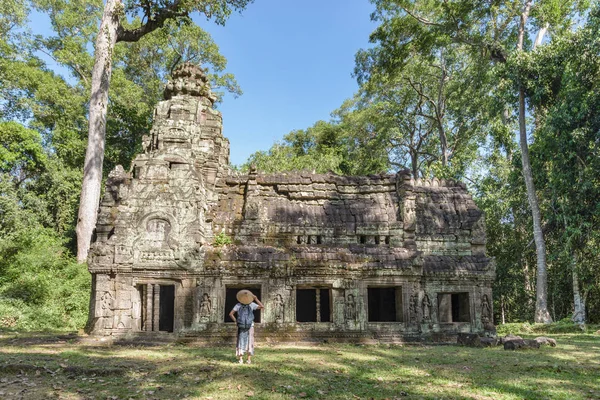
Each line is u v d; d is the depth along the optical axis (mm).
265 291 15258
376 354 12281
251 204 17297
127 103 33750
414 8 32094
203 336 14539
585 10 28828
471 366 10320
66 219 29875
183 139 17062
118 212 15266
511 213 30562
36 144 28391
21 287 19297
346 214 17828
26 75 29812
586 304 26953
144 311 15219
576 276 22984
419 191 19141
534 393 7770
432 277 16516
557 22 28609
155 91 37906
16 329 16344
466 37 30422
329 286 15766
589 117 21984
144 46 37562
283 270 15336
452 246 17734
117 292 14602
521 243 29719
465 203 18969
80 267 21969
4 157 26672
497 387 8164
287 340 14883
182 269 14898
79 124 33594
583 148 22484
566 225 23125
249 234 16750
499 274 29328
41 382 8164
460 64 36656
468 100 33781
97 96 23234
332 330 15297
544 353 12547
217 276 15047
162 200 15297
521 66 25500
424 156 45312
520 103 26203
